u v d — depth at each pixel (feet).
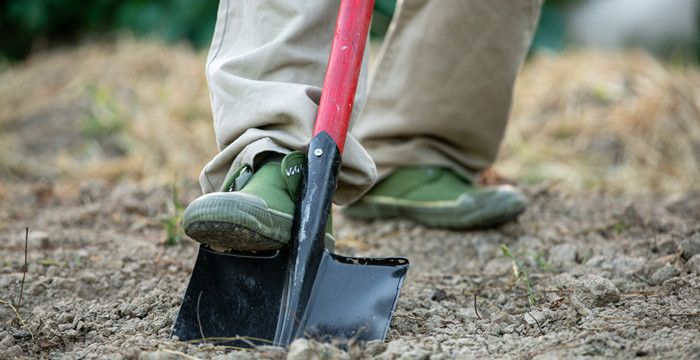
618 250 8.68
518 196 9.30
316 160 6.41
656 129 15.19
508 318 6.92
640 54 17.95
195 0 21.24
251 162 6.59
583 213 10.53
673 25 25.04
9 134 16.42
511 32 9.05
